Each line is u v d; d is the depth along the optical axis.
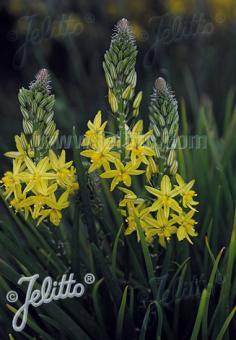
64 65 1.43
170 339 0.66
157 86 0.61
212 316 0.66
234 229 0.62
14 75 1.41
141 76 1.26
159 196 0.61
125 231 0.63
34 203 0.61
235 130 0.85
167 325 0.66
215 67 1.27
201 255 0.71
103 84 1.20
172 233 0.63
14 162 0.61
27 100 0.60
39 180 0.60
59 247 0.67
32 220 0.66
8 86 1.39
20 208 0.62
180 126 1.03
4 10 1.39
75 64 1.24
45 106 0.61
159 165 0.62
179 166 0.72
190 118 1.14
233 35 1.33
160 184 0.62
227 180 0.78
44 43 1.33
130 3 1.39
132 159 0.61
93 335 0.65
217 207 0.71
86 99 1.18
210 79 1.24
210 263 0.67
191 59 1.33
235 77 1.24
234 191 0.76
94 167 0.61
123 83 0.61
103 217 0.69
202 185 0.76
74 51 1.25
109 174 0.61
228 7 1.34
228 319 0.62
